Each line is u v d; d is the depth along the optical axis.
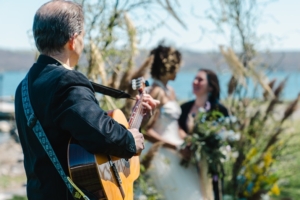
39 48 2.41
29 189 2.37
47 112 2.24
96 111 2.21
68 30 2.37
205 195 4.86
